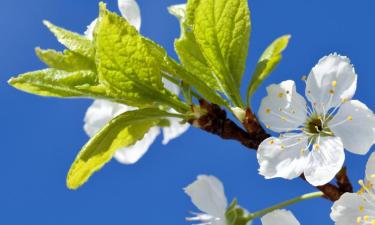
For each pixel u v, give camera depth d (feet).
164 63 0.68
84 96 0.68
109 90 0.67
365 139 0.68
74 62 0.69
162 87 0.68
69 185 0.68
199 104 0.69
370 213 0.65
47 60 0.69
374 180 0.66
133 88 0.68
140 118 0.68
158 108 0.68
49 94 0.68
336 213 0.66
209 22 0.68
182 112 0.69
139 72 0.67
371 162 0.65
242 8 0.68
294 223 0.68
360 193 0.66
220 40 0.68
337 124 0.69
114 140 0.68
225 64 0.69
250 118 0.68
